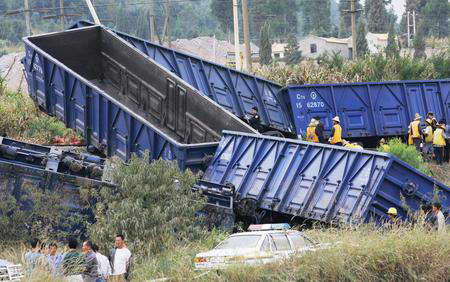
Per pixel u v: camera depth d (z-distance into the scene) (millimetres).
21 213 42344
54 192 43062
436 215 40219
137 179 41719
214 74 69875
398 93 73188
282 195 47594
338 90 71875
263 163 49812
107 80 71000
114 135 57188
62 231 42906
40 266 32844
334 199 45312
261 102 70875
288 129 71812
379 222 44250
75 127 60688
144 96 66500
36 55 63750
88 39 70688
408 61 88875
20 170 43000
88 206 43094
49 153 44469
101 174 44469
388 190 44906
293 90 70812
